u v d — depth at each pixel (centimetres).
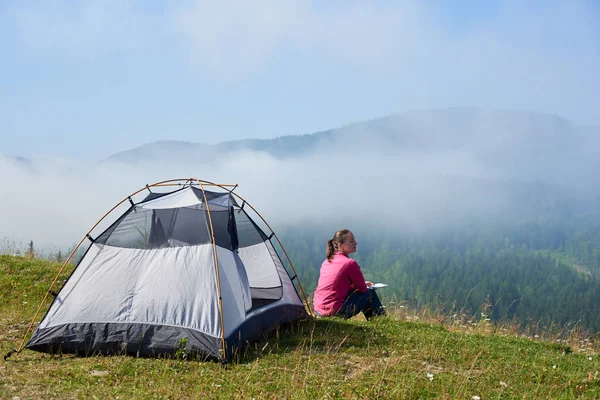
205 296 724
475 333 965
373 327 876
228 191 897
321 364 691
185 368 666
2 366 661
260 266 920
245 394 585
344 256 984
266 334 810
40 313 969
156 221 777
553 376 683
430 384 626
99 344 712
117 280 743
